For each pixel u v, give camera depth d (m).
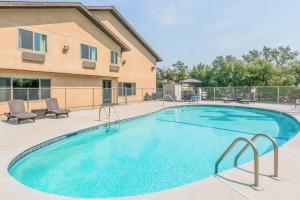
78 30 17.23
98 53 19.38
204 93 28.69
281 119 15.65
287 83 30.62
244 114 18.20
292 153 5.83
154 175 5.89
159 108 18.92
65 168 6.41
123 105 21.69
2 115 12.80
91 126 10.21
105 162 6.93
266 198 3.46
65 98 16.28
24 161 6.35
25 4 12.80
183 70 47.38
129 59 25.41
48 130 9.18
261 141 9.38
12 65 12.70
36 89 14.79
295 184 3.95
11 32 12.65
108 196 4.78
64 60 16.05
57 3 14.92
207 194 3.60
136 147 8.63
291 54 49.94
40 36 14.38
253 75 30.52
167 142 9.37
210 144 9.06
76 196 4.77
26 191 3.73
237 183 4.01
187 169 6.33
